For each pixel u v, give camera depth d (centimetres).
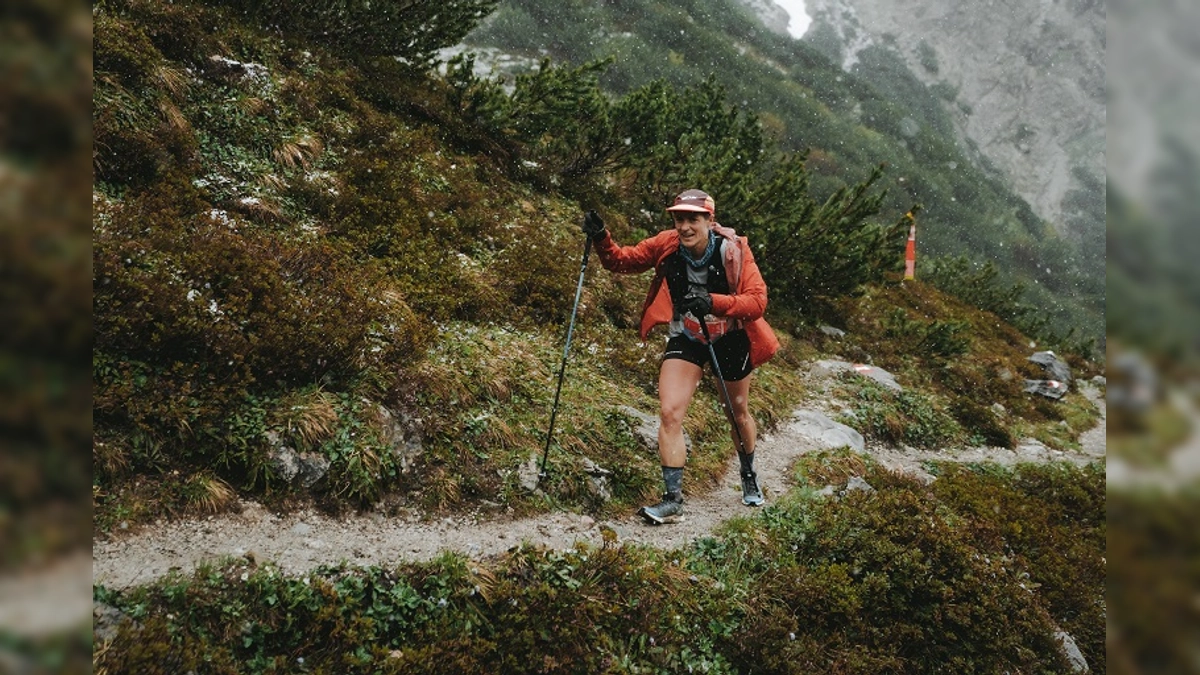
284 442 388
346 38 884
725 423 654
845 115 5784
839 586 425
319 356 428
